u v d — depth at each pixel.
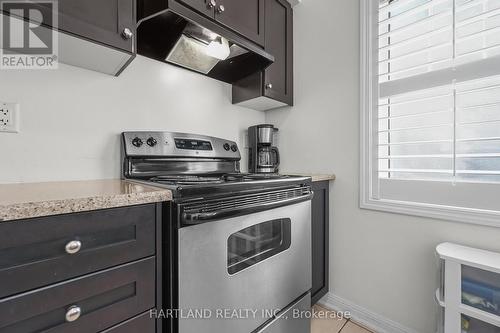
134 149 1.16
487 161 1.06
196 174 1.39
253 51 1.31
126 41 0.91
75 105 1.06
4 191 0.70
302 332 1.22
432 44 1.21
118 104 1.19
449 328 0.97
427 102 1.23
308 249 1.24
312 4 1.65
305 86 1.69
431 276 1.18
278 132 1.86
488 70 1.03
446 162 1.17
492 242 1.02
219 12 1.18
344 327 1.37
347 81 1.48
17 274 0.50
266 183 0.99
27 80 0.95
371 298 1.38
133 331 0.67
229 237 0.86
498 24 1.04
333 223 1.54
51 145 1.00
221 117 1.65
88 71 1.10
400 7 1.29
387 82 1.33
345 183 1.49
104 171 1.14
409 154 1.29
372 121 1.37
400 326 1.28
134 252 0.67
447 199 1.14
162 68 1.35
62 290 0.56
